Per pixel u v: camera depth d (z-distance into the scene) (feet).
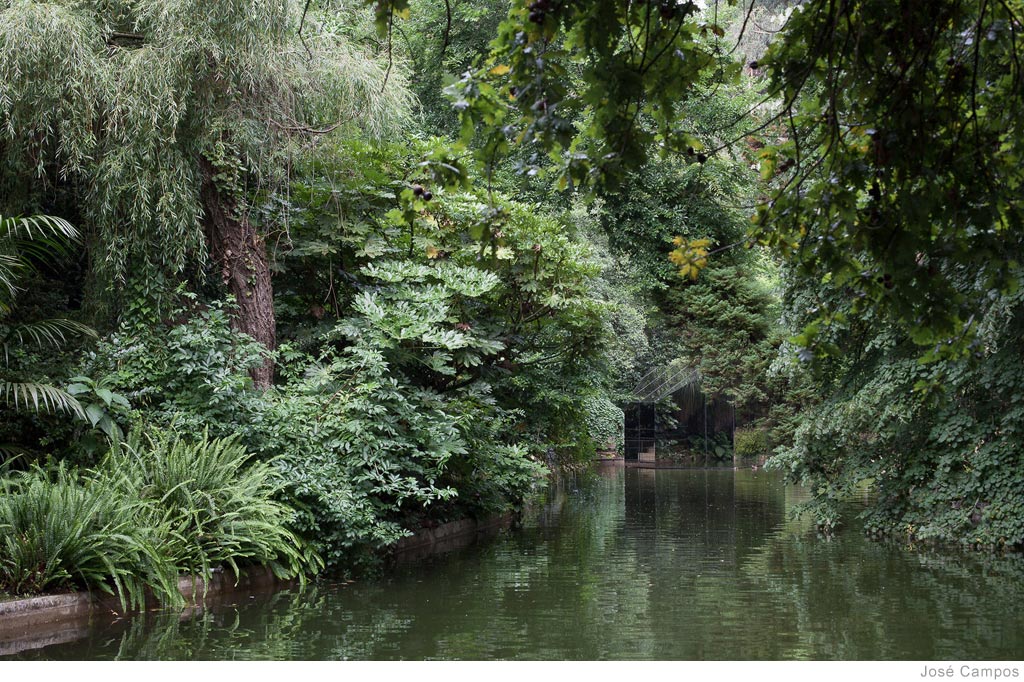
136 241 28.73
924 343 13.34
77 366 27.96
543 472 45.85
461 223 39.11
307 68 31.58
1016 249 12.99
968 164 12.42
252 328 32.63
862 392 37.83
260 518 25.76
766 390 97.50
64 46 26.63
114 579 21.44
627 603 23.48
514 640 19.10
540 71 10.59
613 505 54.95
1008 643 18.67
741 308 97.25
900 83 12.00
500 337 42.57
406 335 32.76
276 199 34.45
